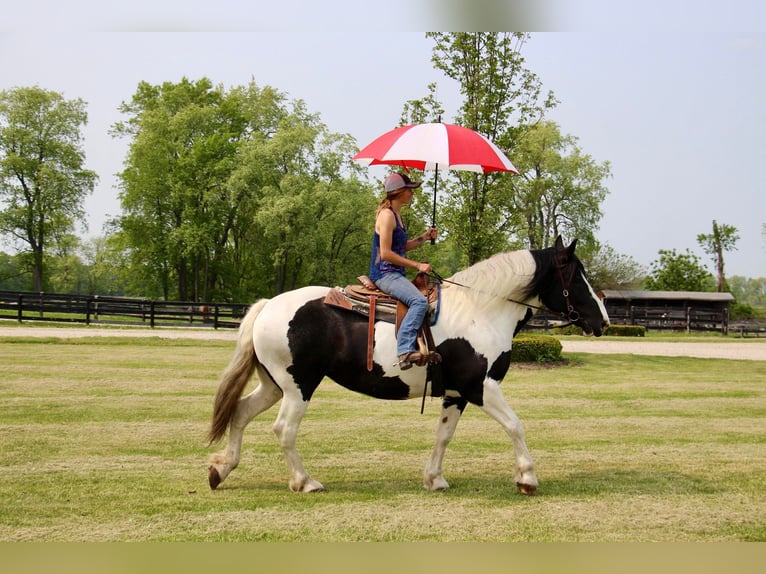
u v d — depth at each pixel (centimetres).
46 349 1717
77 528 480
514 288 587
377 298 573
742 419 961
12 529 477
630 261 5138
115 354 1658
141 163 4328
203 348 1888
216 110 4656
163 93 4778
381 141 592
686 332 3938
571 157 4784
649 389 1285
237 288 4822
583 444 783
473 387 573
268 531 479
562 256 599
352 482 612
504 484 608
